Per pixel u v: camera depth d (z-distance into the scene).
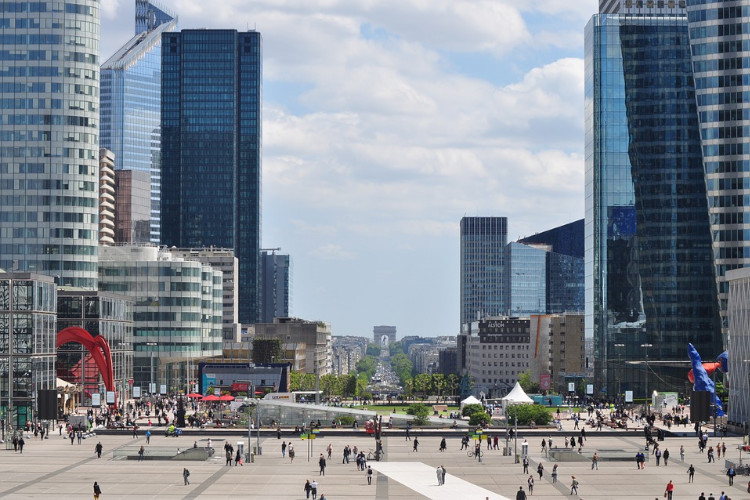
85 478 160.50
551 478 161.75
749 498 141.38
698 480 159.75
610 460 184.50
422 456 191.12
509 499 140.75
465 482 156.75
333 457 189.25
